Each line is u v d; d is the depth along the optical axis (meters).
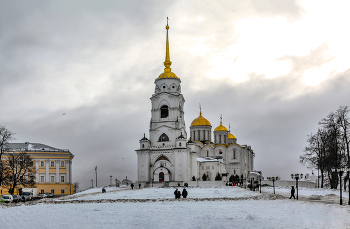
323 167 110.25
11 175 117.25
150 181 158.75
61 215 51.03
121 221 45.56
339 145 103.31
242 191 96.88
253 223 41.69
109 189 136.88
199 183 147.12
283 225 40.28
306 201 64.56
